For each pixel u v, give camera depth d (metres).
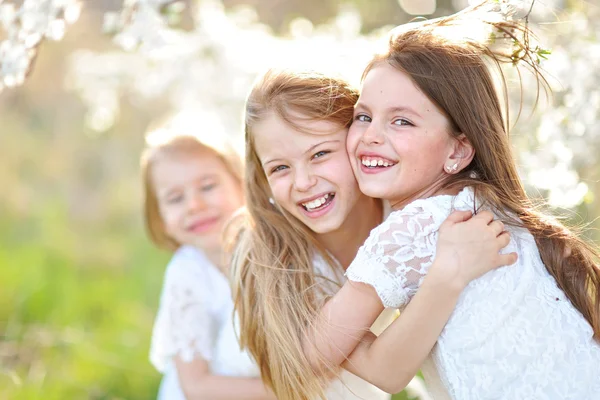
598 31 2.76
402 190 1.91
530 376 1.80
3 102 6.45
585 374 1.83
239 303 2.20
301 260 2.15
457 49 1.95
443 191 1.97
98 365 3.78
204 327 2.74
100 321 4.38
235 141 3.52
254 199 2.23
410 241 1.87
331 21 4.46
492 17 2.04
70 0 2.46
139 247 5.27
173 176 2.81
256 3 5.49
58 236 5.24
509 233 1.93
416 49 1.92
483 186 1.95
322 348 1.95
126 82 4.25
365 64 2.10
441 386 2.00
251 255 2.20
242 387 2.62
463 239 1.83
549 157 2.70
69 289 4.50
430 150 1.89
